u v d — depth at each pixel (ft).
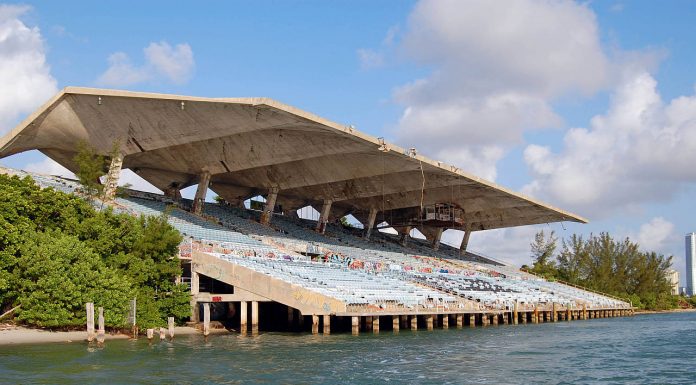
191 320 160.66
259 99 153.79
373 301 161.17
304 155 200.13
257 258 180.45
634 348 128.26
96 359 102.63
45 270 124.98
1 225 126.82
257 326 152.76
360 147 192.75
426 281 220.64
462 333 161.99
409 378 88.74
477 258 359.05
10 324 129.90
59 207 143.54
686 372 96.68
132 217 154.81
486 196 286.66
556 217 322.75
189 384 82.48
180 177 239.71
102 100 168.45
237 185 268.82
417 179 254.27
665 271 403.34
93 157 186.91
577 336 156.04
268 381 85.30
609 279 392.06
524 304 215.92
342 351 117.08
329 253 237.04
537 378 90.33
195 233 196.75
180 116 168.86
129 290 136.56
